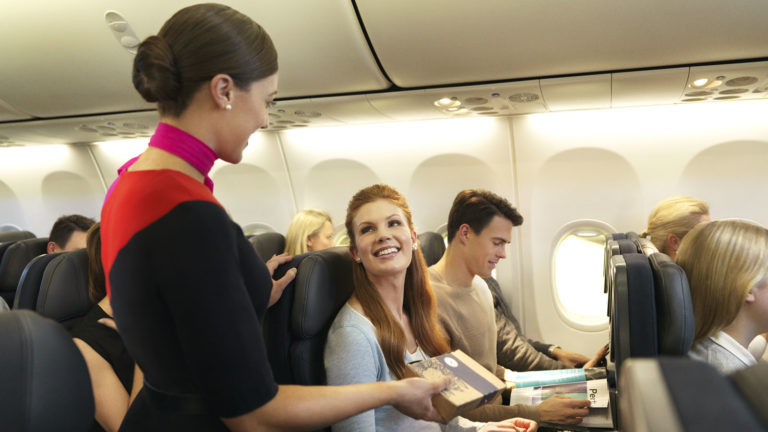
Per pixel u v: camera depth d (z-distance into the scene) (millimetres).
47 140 4332
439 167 3906
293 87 2996
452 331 2217
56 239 3076
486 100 3119
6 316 858
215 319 833
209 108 926
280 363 1636
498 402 2152
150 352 917
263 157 4270
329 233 3574
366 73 2793
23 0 2402
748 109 3168
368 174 4102
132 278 875
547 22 2256
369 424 1431
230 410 865
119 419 1592
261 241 3438
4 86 3057
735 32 2199
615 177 3549
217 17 911
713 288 1550
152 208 865
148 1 2312
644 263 1552
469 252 2307
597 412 1993
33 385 831
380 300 1611
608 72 2699
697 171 3383
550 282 3826
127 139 4348
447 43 2439
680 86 2760
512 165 3719
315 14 2367
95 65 2807
